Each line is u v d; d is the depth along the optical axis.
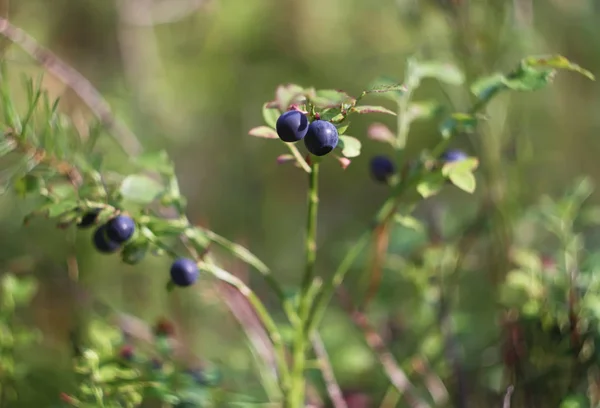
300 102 0.40
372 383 0.52
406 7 0.56
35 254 0.55
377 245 0.49
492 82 0.43
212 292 0.50
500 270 0.51
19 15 0.66
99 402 0.42
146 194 0.42
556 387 0.46
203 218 0.52
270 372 0.48
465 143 0.58
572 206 0.48
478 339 0.52
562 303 0.47
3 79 0.43
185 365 0.47
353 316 0.50
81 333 0.51
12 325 0.48
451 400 0.49
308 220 0.42
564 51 0.72
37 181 0.43
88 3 0.72
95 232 0.42
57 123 0.43
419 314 0.51
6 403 0.48
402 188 0.44
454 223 0.54
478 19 0.53
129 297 0.60
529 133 0.62
